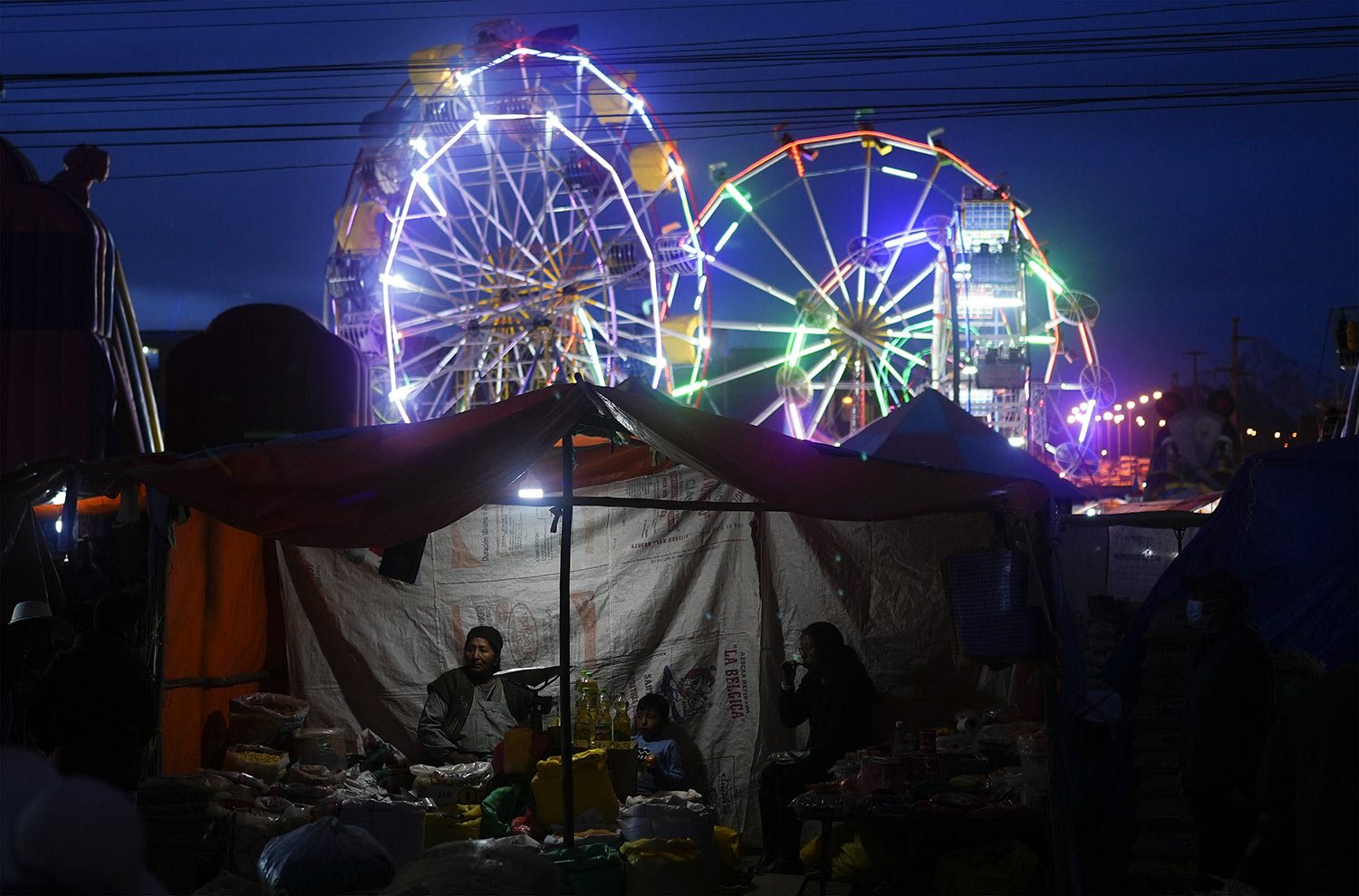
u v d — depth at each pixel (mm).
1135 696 6934
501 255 26766
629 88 26219
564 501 6492
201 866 6379
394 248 24797
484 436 6012
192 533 7961
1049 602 6238
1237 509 7613
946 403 12258
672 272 26734
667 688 8359
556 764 6941
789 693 7777
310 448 6094
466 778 7137
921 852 6562
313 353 18109
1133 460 38062
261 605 8305
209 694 7973
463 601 8422
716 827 7203
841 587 8312
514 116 25000
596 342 27219
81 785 2861
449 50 25875
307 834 5328
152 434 19406
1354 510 7492
